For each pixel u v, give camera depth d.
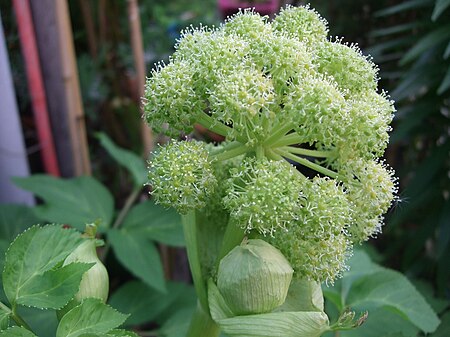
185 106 0.27
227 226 0.30
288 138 0.28
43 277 0.27
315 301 0.30
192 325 0.32
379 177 0.28
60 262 0.28
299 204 0.26
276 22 0.31
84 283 0.29
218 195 0.30
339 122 0.26
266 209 0.25
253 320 0.27
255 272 0.27
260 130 0.27
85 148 0.62
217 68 0.27
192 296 0.48
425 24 0.57
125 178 0.73
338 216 0.26
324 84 0.26
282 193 0.26
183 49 0.29
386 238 0.75
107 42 0.71
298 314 0.27
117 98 0.73
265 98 0.26
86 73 0.68
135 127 0.73
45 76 0.58
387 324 0.41
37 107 0.59
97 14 0.70
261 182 0.26
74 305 0.29
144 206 0.48
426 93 0.57
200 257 0.32
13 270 0.28
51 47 0.57
